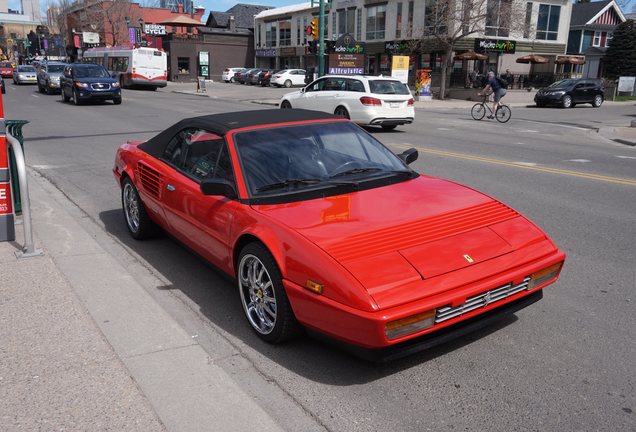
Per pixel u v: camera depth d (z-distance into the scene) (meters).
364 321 2.92
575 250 5.65
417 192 4.11
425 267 3.18
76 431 2.70
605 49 48.34
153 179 5.15
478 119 22.06
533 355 3.55
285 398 3.11
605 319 4.07
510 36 42.00
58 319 3.87
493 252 3.43
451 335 3.23
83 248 5.39
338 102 16.66
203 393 3.06
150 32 62.88
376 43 45.75
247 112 5.05
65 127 16.19
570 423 2.87
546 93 30.61
